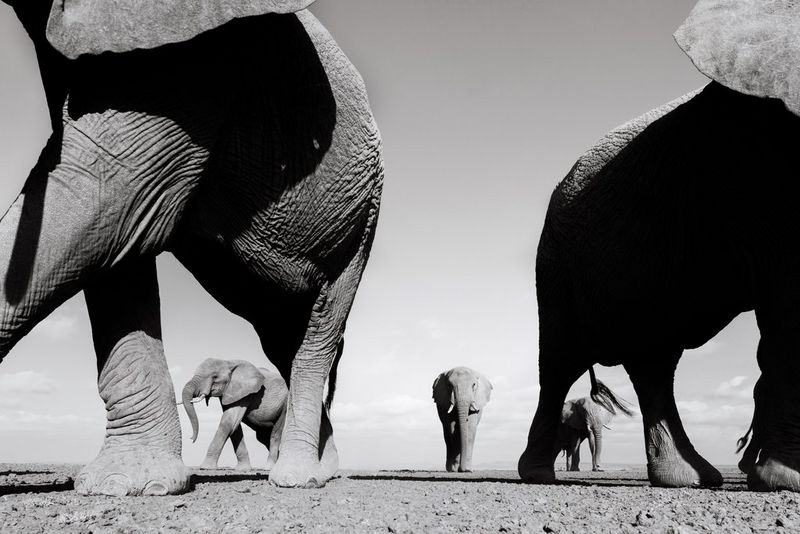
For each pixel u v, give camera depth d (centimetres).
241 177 506
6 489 452
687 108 618
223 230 527
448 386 1855
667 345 725
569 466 2405
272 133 505
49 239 397
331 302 630
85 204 410
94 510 346
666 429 728
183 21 420
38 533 290
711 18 545
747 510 410
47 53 441
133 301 476
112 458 441
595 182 709
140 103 431
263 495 462
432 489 566
